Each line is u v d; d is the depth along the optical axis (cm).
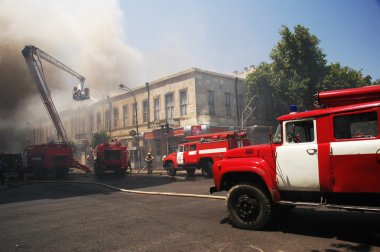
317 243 524
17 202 1190
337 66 2934
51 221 786
